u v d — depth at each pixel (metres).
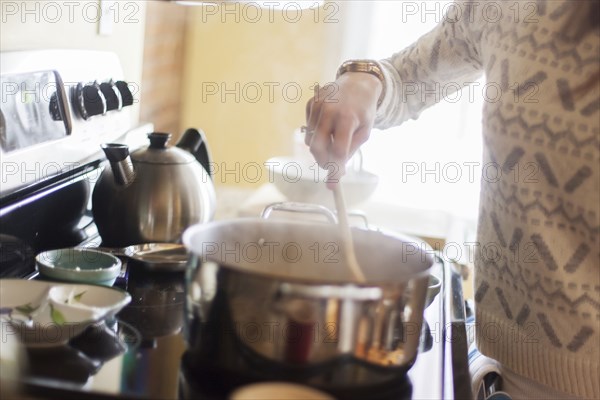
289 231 0.82
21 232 0.91
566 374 0.86
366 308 0.63
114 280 0.88
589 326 0.83
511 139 0.85
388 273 0.78
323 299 0.62
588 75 0.79
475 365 0.98
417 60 1.09
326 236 0.82
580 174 0.80
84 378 0.64
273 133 2.22
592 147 0.79
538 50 0.83
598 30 0.78
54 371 0.65
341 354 0.64
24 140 0.92
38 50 0.96
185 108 2.19
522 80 0.84
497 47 0.90
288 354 0.64
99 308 0.73
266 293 0.63
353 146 0.96
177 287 0.92
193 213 1.07
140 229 1.04
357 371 0.65
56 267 0.85
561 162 0.81
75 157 1.07
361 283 0.62
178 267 0.96
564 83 0.81
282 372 0.64
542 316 0.86
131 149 1.29
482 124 0.93
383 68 1.06
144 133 1.41
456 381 0.73
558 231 0.83
